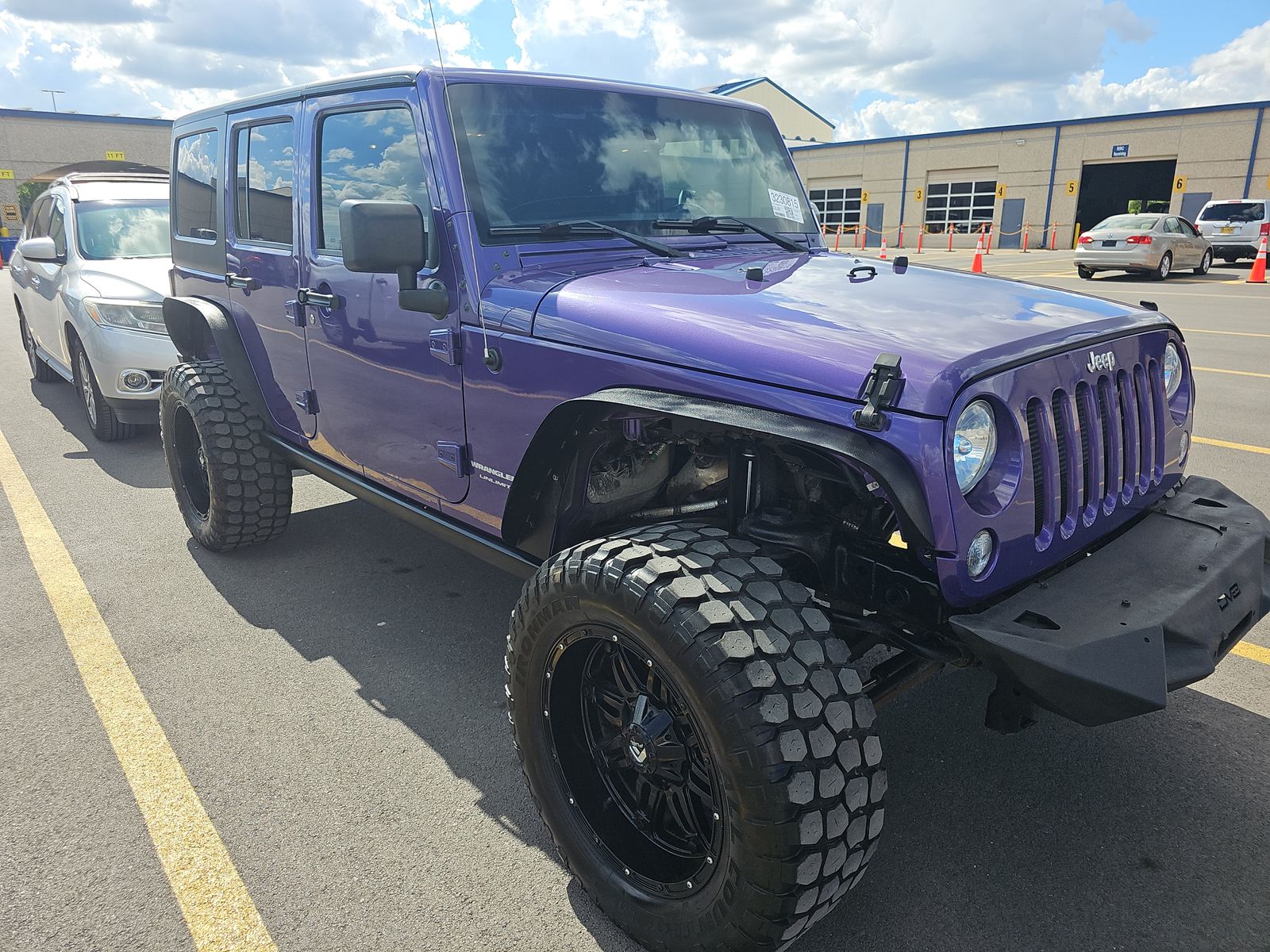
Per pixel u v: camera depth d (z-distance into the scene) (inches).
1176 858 89.9
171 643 135.2
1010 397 74.7
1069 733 112.1
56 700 119.5
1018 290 102.3
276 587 155.4
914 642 80.7
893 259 122.9
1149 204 1216.8
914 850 91.5
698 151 126.4
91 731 112.2
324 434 136.6
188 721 114.6
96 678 125.1
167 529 183.8
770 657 68.1
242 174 148.4
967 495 72.7
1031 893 85.4
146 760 106.2
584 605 76.8
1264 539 90.3
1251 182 1077.1
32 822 95.3
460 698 120.6
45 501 200.8
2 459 235.5
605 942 80.1
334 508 197.5
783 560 82.9
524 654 84.5
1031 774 103.8
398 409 116.0
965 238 1346.0
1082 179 1234.6
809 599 74.2
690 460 98.7
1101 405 87.7
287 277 136.5
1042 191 1252.5
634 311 87.1
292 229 134.1
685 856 78.5
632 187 116.7
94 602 149.2
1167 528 92.2
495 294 98.4
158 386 231.8
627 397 83.0
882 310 86.6
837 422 71.7
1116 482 89.3
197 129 166.1
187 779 102.7
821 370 73.5
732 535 84.0
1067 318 89.1
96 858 90.1
